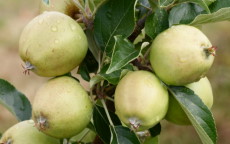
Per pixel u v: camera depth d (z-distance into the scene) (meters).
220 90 1.75
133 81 0.45
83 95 0.47
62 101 0.45
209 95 0.50
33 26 0.47
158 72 0.46
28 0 3.00
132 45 0.46
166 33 0.46
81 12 0.52
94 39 0.51
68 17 0.48
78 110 0.46
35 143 0.50
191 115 0.46
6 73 2.29
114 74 0.47
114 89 0.50
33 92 2.02
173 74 0.45
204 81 0.50
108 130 0.50
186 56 0.45
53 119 0.45
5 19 2.72
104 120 0.50
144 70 0.48
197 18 0.48
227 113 1.70
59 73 0.48
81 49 0.48
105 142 0.50
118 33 0.49
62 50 0.46
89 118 0.47
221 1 0.51
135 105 0.44
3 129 1.69
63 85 0.46
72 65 0.48
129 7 0.49
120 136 0.48
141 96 0.44
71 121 0.46
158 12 0.49
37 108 0.46
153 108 0.45
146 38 0.51
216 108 1.72
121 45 0.45
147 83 0.45
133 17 0.49
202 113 0.46
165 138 1.55
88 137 0.58
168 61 0.45
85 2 0.50
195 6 0.50
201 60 0.45
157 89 0.45
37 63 0.47
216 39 2.02
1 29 2.61
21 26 2.68
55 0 0.52
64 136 0.47
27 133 0.51
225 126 1.66
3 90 0.58
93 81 0.48
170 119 0.51
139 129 0.46
